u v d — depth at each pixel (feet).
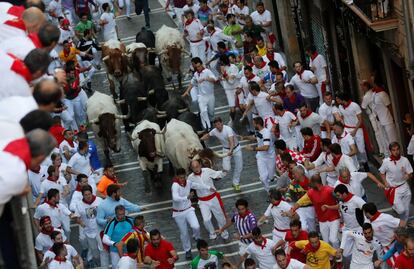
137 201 123.75
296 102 123.85
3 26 55.52
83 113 139.64
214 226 113.70
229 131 116.26
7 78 48.70
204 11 160.56
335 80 135.44
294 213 96.68
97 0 178.50
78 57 156.04
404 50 104.68
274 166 115.75
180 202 106.01
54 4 171.94
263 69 130.93
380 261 90.58
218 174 107.45
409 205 104.32
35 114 43.86
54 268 94.48
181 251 111.24
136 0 184.03
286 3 152.56
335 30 131.13
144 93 138.21
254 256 94.84
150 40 158.40
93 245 107.04
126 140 140.87
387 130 115.55
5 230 45.96
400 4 101.96
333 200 97.25
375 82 118.73
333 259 94.32
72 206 106.01
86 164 117.39
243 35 148.56
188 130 120.26
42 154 42.63
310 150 110.01
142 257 95.81
